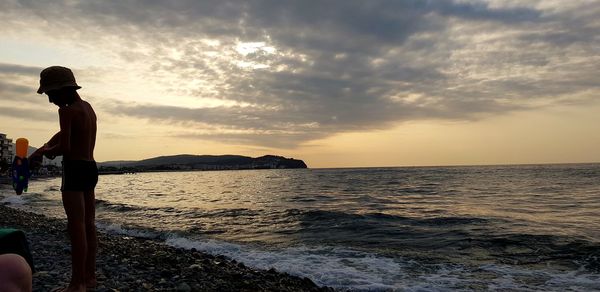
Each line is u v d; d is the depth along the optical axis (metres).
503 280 8.64
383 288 7.96
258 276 7.80
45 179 105.75
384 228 16.52
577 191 36.91
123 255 8.41
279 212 22.08
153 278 6.38
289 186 57.41
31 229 12.80
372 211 22.78
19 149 4.33
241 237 14.58
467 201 29.03
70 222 4.24
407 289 7.89
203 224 18.03
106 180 110.38
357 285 8.16
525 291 7.88
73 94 4.27
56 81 4.10
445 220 18.56
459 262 10.38
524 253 11.57
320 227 16.88
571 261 10.50
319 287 7.67
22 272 2.35
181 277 6.64
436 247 12.52
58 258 7.43
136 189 57.53
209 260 8.95
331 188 49.38
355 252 11.58
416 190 42.28
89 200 4.70
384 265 9.95
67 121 4.10
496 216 19.92
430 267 9.80
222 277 7.09
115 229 16.16
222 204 29.03
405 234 15.10
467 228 16.22
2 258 2.34
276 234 15.27
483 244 12.86
